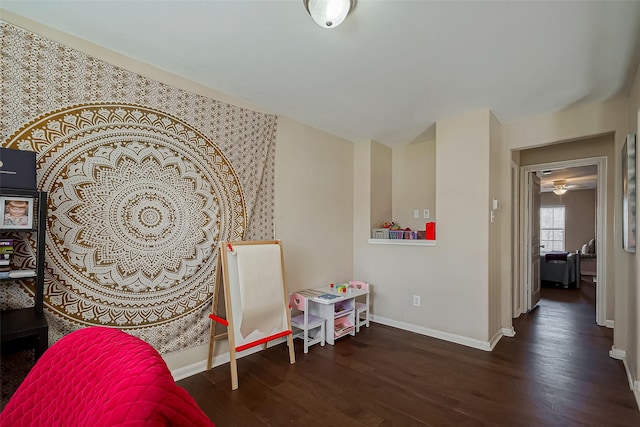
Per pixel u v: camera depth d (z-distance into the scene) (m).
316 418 1.80
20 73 1.62
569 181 6.67
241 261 2.32
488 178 2.86
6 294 1.58
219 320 2.26
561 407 1.89
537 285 4.53
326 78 2.32
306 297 2.85
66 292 1.75
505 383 2.19
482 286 2.86
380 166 4.01
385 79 2.33
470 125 2.97
